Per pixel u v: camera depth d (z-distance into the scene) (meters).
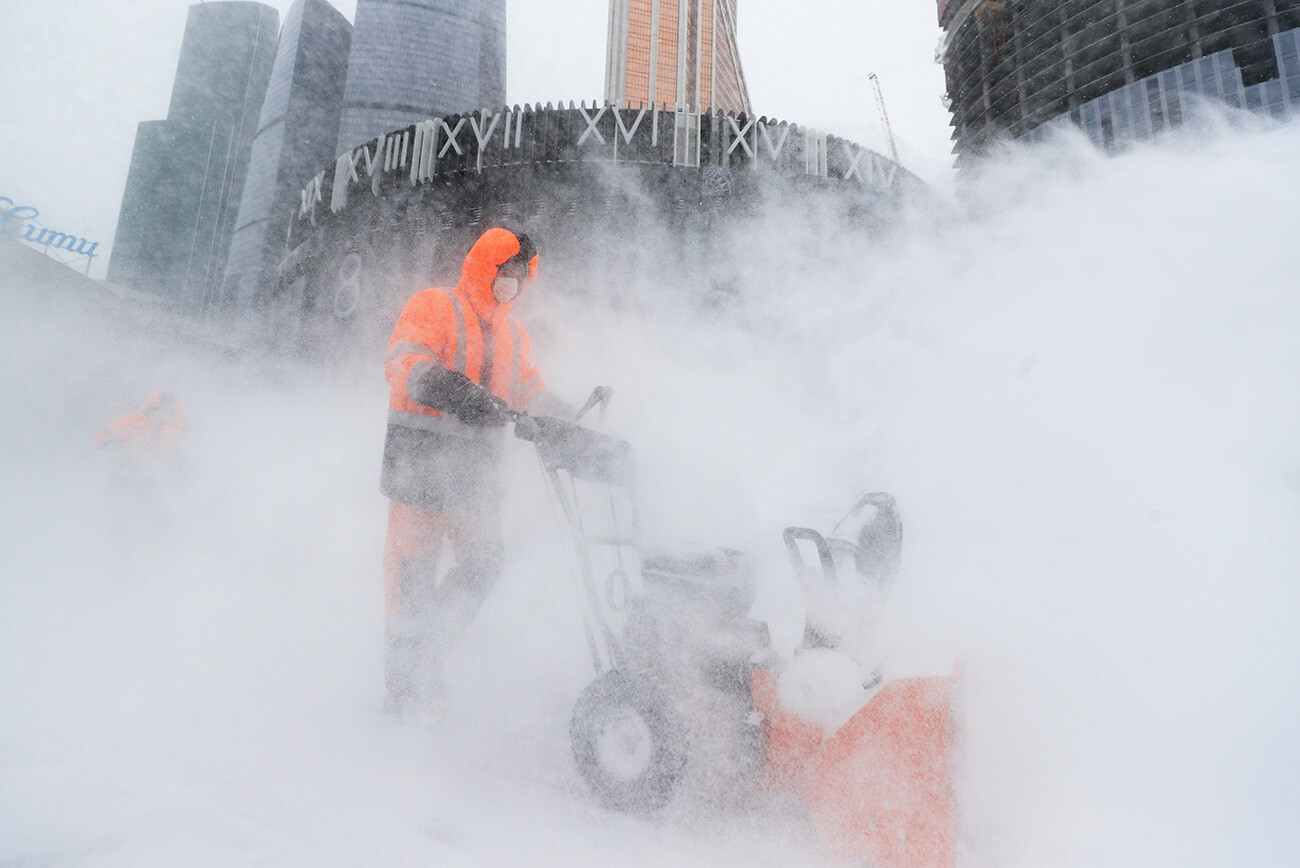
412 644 1.88
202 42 183.62
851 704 1.31
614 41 116.25
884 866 1.16
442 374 1.72
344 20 151.62
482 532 2.01
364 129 138.62
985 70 79.81
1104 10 69.75
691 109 6.59
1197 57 64.81
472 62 146.25
